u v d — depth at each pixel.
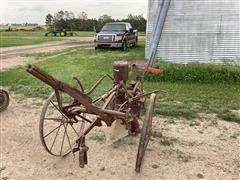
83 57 18.53
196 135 6.52
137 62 7.79
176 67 11.87
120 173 5.00
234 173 5.06
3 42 32.03
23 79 11.90
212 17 12.77
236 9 12.51
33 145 6.09
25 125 7.13
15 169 5.18
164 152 5.68
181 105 8.30
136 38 25.72
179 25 13.09
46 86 10.66
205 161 5.42
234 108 8.30
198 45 13.09
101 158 5.48
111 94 5.27
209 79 11.41
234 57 12.87
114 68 5.57
